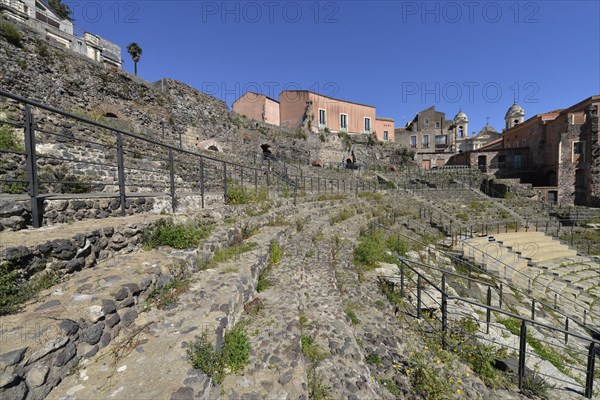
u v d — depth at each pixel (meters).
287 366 3.10
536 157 32.69
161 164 11.68
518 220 20.31
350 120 38.97
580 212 22.78
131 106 16.12
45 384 2.17
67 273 3.49
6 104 9.37
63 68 12.87
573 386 5.86
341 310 5.13
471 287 10.19
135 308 3.29
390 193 24.06
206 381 2.46
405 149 40.09
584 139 27.47
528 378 5.48
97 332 2.71
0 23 10.73
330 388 3.36
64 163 8.40
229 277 4.50
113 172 9.64
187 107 19.83
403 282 8.01
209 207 7.55
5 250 2.79
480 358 5.71
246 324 3.95
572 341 8.28
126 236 4.62
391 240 12.48
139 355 2.66
